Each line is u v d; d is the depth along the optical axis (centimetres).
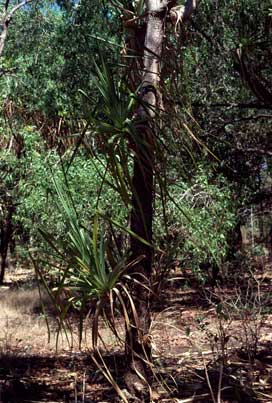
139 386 512
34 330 1015
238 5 1008
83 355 775
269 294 881
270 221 1533
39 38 1312
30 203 1045
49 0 1246
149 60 526
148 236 509
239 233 1407
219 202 1040
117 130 471
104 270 454
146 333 504
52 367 718
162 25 537
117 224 467
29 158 1178
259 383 587
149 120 487
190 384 582
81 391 595
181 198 945
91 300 493
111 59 849
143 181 516
